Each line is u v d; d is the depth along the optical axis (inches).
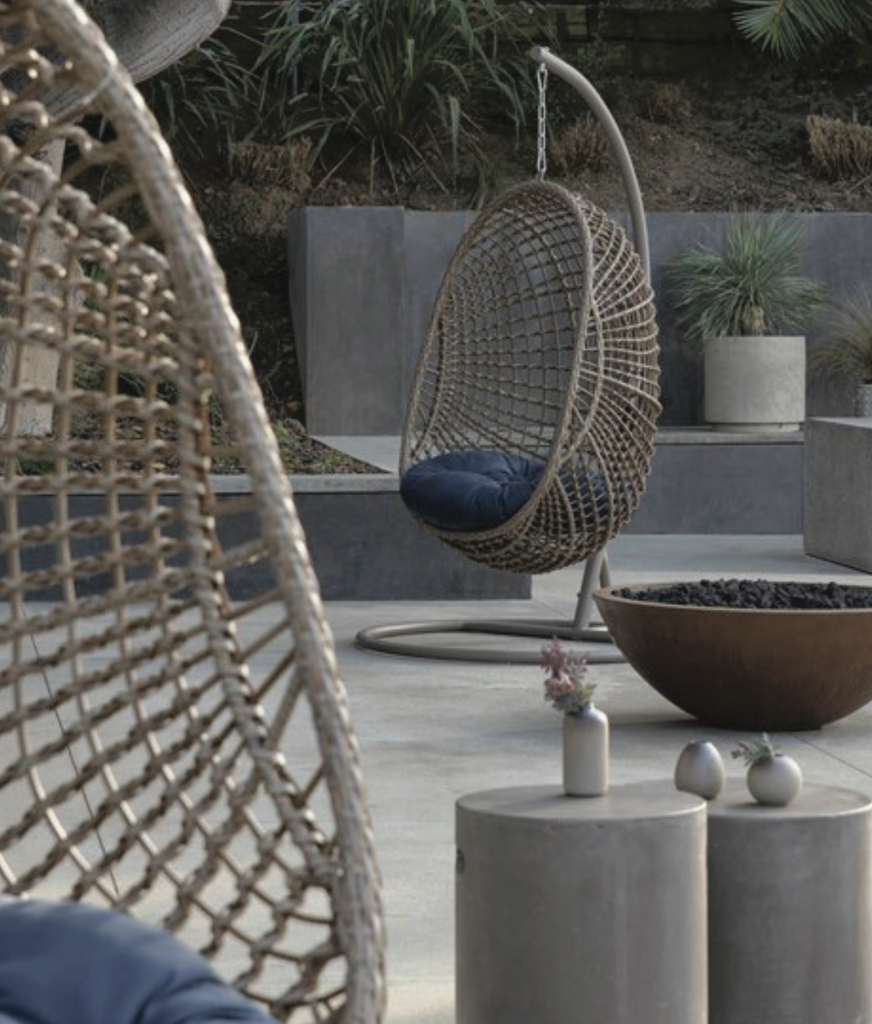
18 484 94.3
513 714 263.4
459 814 118.8
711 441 527.8
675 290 597.6
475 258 330.3
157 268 89.8
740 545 492.7
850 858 125.3
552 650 122.5
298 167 635.5
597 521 294.0
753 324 570.3
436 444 331.3
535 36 672.4
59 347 92.0
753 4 682.8
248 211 634.8
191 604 91.0
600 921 114.1
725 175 652.7
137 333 94.7
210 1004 82.7
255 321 622.5
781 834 123.4
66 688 93.6
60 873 173.2
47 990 83.7
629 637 246.4
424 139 648.4
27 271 95.6
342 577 384.2
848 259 605.0
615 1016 114.3
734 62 689.6
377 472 442.0
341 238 594.9
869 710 264.4
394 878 176.4
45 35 88.9
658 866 114.8
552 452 286.7
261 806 201.3
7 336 93.4
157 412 90.5
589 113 665.6
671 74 684.1
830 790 133.0
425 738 246.1
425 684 287.6
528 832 114.6
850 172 653.3
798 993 124.2
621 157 316.2
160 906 163.2
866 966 126.6
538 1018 114.9
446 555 386.0
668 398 598.5
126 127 87.7
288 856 180.5
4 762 225.5
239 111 647.8
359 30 641.0
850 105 685.3
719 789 129.5
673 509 527.5
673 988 115.5
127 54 316.5
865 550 428.8
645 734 246.8
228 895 166.9
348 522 383.6
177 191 87.7
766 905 123.6
